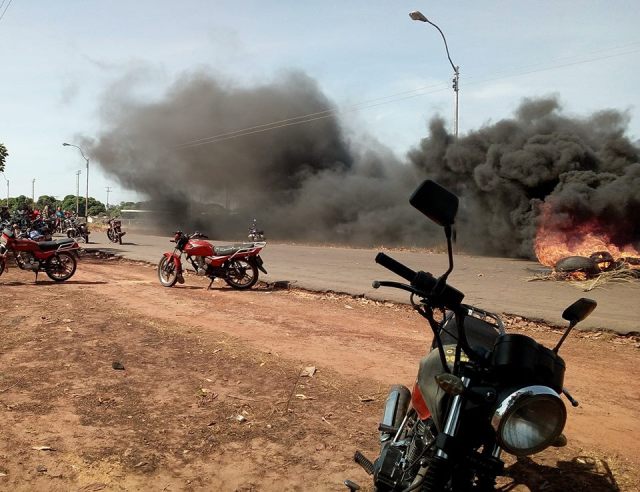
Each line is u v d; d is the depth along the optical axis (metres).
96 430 4.37
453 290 2.47
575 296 10.79
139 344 6.76
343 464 3.93
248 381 5.57
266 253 22.28
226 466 3.88
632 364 6.45
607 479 3.78
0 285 11.52
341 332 7.70
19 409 4.72
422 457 2.55
